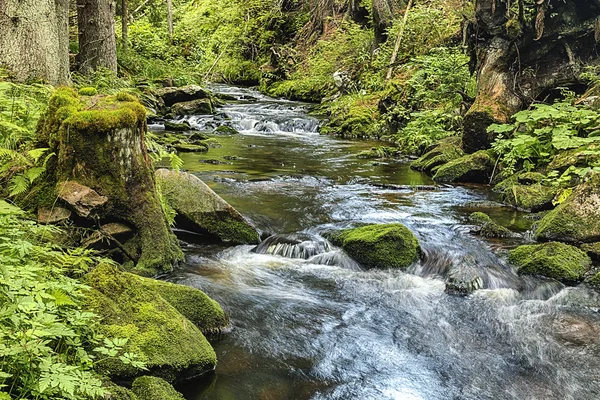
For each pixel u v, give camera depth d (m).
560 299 5.20
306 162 11.23
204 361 3.61
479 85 10.55
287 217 7.09
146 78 19.17
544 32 9.72
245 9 31.27
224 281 5.24
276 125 16.38
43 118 5.23
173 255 5.43
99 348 2.81
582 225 6.27
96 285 3.65
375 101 16.72
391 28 18.59
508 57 10.14
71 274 3.92
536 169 8.91
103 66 14.06
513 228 6.94
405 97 15.05
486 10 10.01
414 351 4.20
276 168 10.41
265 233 6.52
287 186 8.86
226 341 4.14
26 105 6.14
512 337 4.48
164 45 26.77
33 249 3.51
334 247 6.13
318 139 14.73
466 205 8.03
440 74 13.24
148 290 3.90
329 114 18.00
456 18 16.80
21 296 2.67
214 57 31.81
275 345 4.15
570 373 3.97
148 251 5.16
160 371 3.38
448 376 3.88
